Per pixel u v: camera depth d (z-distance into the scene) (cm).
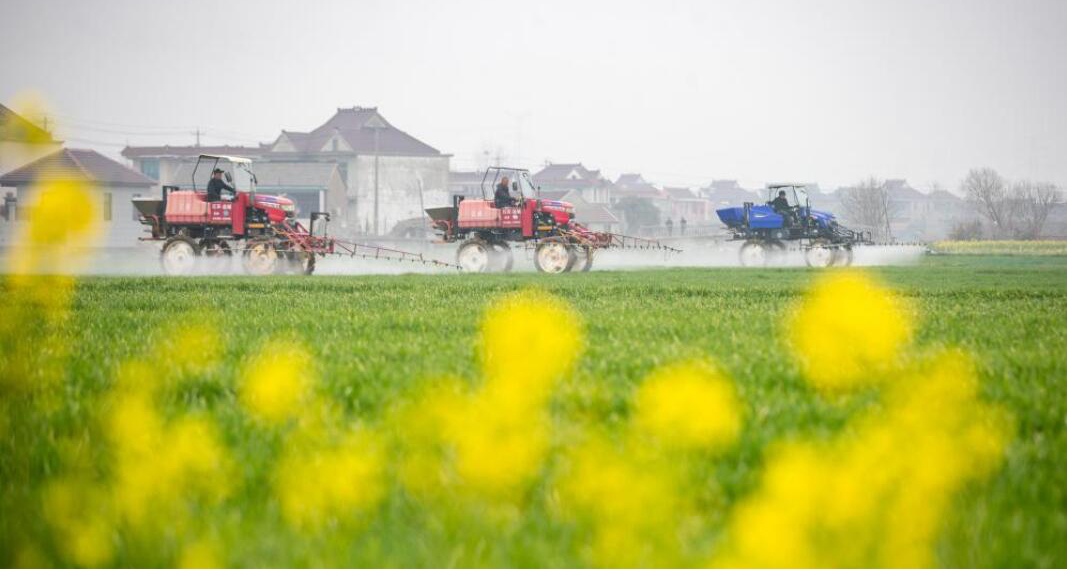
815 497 957
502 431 1402
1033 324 3859
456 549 1091
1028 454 1516
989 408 1886
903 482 1159
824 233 12638
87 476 1472
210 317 4041
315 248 9475
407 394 2020
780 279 8062
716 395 1452
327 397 2017
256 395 1981
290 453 1533
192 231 9538
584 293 5941
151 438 1586
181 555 1097
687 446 1481
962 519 1193
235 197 9331
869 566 967
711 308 4644
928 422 1516
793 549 867
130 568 1081
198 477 1391
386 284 6838
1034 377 2295
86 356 2698
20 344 2958
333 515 1230
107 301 5062
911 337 3198
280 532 1183
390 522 1209
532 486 1337
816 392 2098
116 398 2009
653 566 1012
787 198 12775
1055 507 1276
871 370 2214
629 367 2430
